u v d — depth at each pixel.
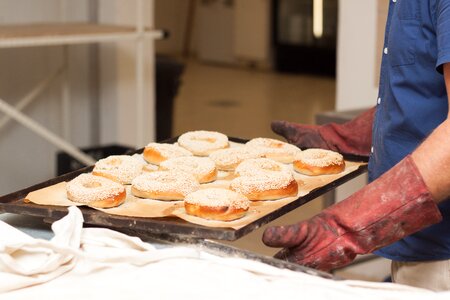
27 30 3.20
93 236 1.26
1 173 4.03
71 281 1.16
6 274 1.15
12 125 4.02
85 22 3.97
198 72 8.50
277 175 1.44
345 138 1.75
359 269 3.09
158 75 4.44
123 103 4.19
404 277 1.50
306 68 8.37
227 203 1.28
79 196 1.35
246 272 1.13
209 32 9.14
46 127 4.14
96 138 4.30
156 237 1.29
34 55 4.02
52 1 4.05
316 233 1.18
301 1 8.15
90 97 4.25
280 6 8.33
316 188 1.48
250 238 3.56
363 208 1.18
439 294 1.06
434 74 1.36
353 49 3.20
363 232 1.17
